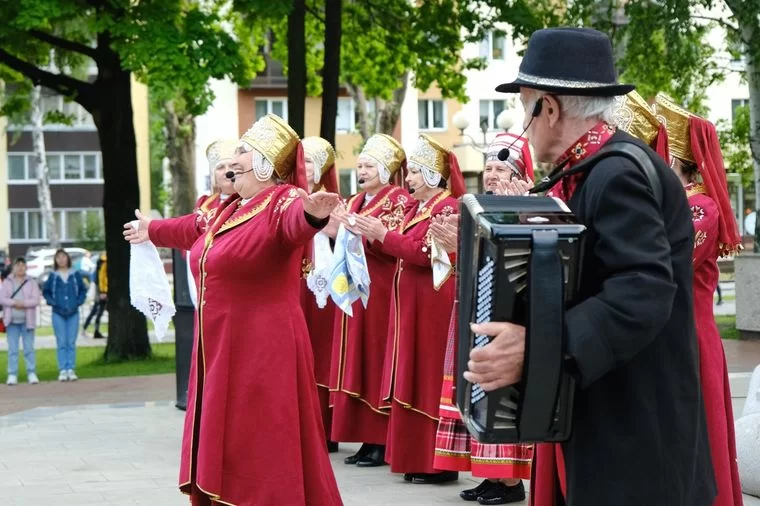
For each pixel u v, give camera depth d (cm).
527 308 312
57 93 1978
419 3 2058
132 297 743
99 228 4988
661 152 534
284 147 627
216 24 2055
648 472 330
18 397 1499
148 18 1592
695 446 338
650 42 2006
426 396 838
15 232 6009
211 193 878
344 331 921
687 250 341
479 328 315
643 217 323
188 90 1589
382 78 2264
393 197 929
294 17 1745
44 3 1564
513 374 316
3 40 1777
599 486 332
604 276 324
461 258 336
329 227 843
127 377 1681
